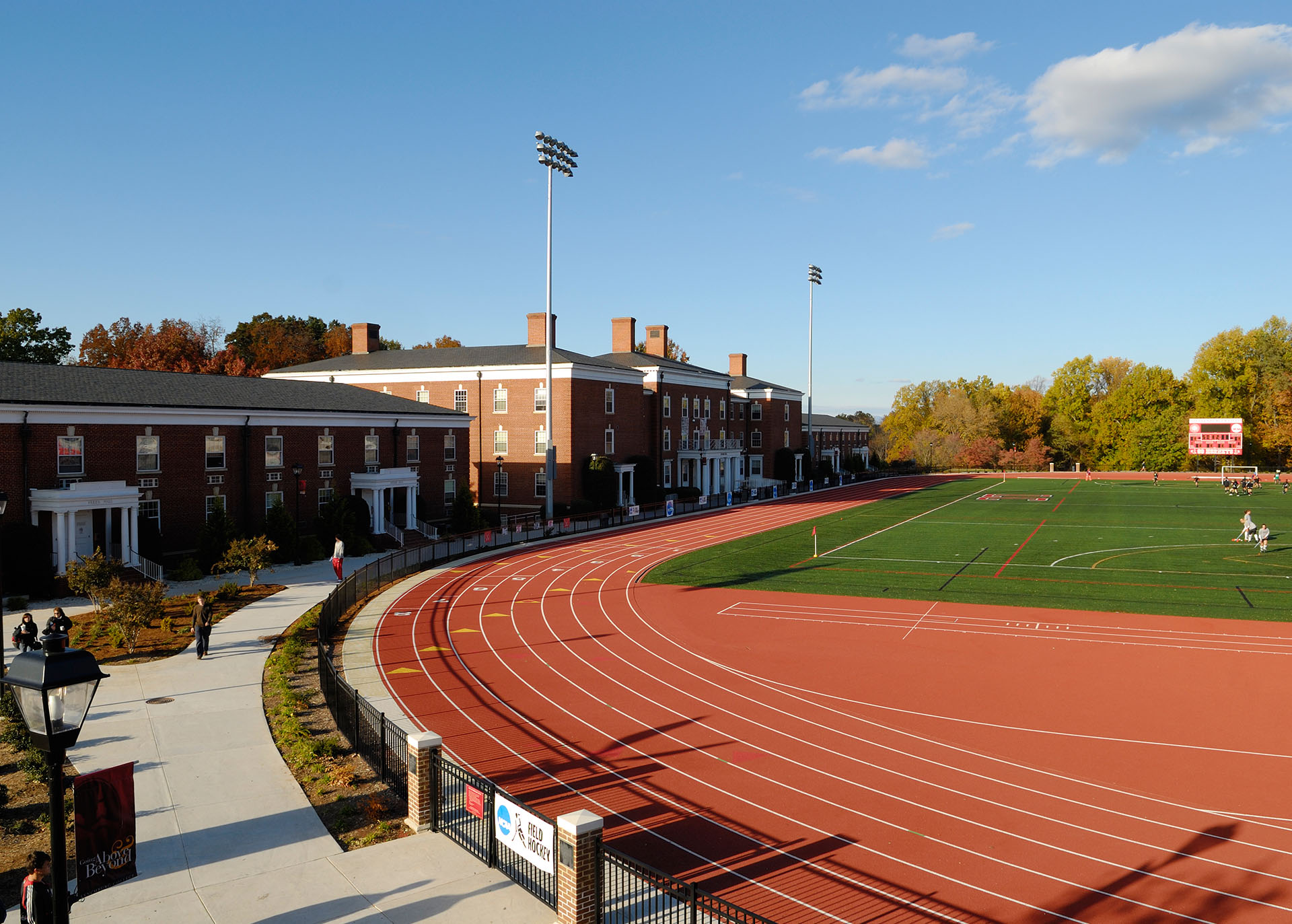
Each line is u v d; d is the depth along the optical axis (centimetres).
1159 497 9000
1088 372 16388
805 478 10912
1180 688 2352
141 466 4203
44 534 3653
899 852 1450
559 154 5919
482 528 6059
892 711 2192
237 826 1525
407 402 6119
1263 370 13062
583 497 7125
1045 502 8512
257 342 11488
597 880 1177
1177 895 1304
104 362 9719
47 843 1452
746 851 1456
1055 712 2169
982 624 3166
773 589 3928
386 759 1723
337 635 3062
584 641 2964
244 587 3897
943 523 6644
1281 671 2502
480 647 2884
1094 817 1577
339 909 1240
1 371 3997
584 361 7281
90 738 1978
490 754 1906
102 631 2962
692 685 2439
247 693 2328
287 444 4969
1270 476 12069
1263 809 1602
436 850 1433
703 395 9575
